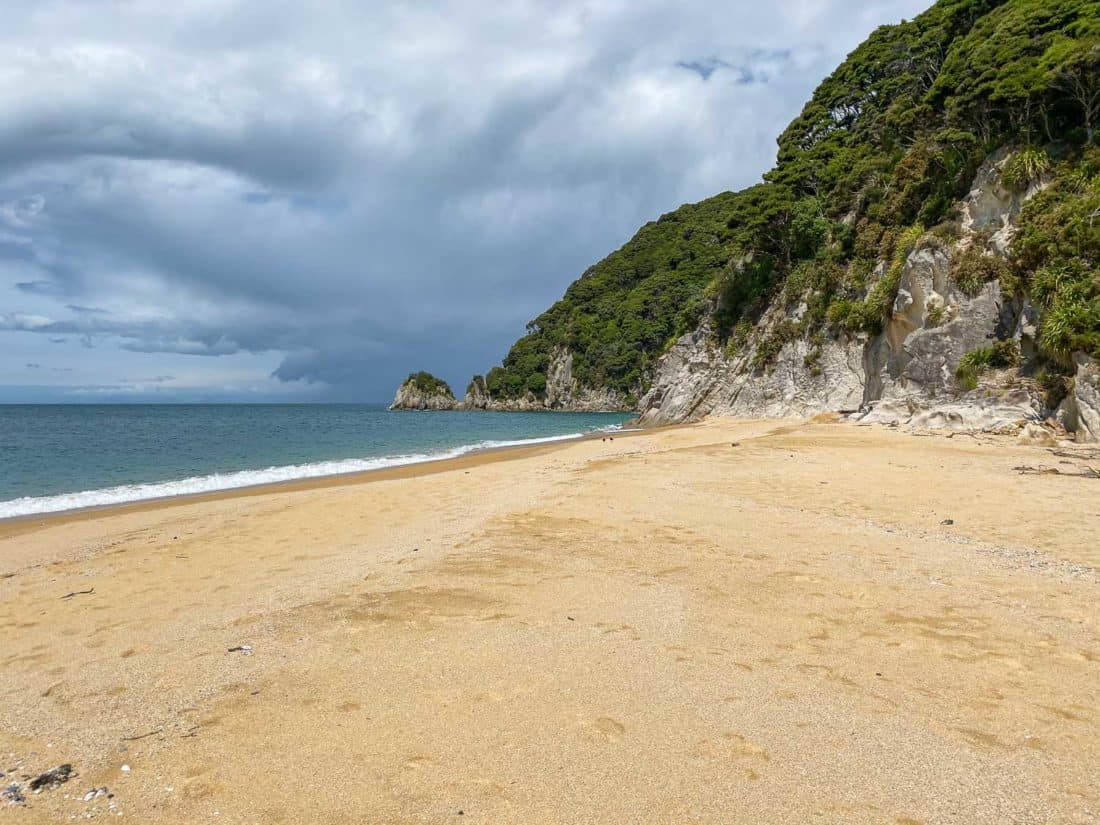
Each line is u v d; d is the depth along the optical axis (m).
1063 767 3.70
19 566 9.85
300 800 3.34
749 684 4.78
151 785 3.47
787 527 10.11
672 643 5.55
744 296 52.53
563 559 8.34
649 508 11.67
